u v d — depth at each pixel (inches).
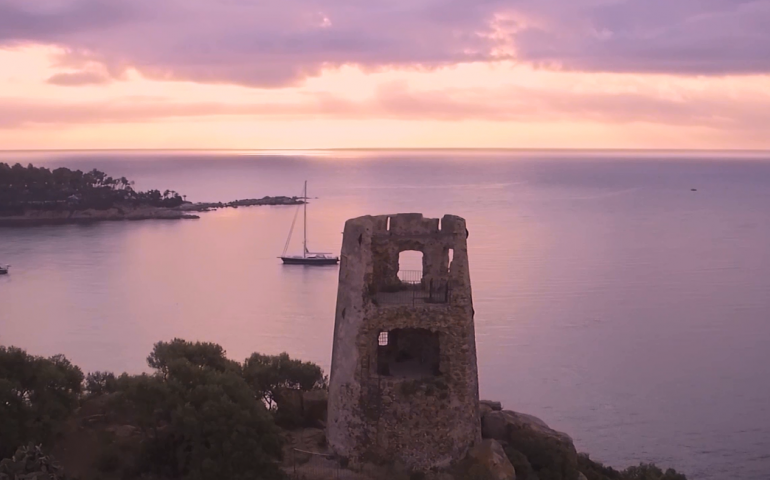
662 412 5132.9
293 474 2065.7
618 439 4687.5
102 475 2126.0
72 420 2405.3
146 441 2240.4
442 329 2122.3
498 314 7755.9
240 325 7500.0
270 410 2564.0
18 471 1868.8
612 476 2960.1
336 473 2068.2
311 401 2578.7
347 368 2124.8
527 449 2343.8
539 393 5398.6
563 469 2343.8
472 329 2180.1
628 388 5580.7
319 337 6924.2
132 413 2346.2
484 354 6314.0
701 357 6496.1
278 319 7785.4
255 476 2017.7
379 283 2257.6
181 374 2406.5
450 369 2121.1
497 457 2092.8
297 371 2743.6
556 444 2393.0
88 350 6520.7
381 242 2240.4
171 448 2208.4
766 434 4803.2
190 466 2084.2
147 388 2257.6
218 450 2069.4
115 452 2203.5
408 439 2100.1
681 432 4805.6
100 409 2501.2
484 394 5354.3
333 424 2158.0
